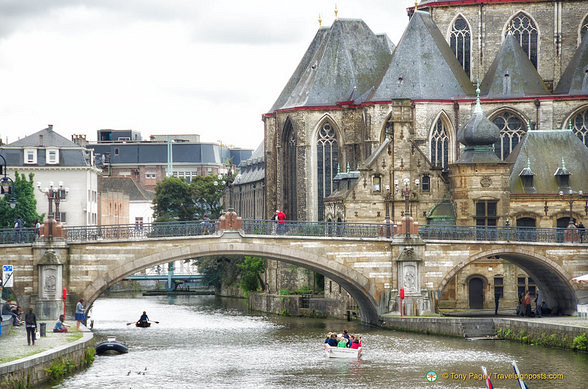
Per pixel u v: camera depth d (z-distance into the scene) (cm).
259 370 10794
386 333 13638
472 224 16562
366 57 19738
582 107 18025
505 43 18762
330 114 19138
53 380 9362
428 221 17112
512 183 16638
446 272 14312
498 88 18400
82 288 13500
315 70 19600
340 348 11400
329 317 16850
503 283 16438
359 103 18925
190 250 13675
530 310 14725
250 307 19762
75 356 10144
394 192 17225
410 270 14175
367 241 14200
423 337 13150
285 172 19662
